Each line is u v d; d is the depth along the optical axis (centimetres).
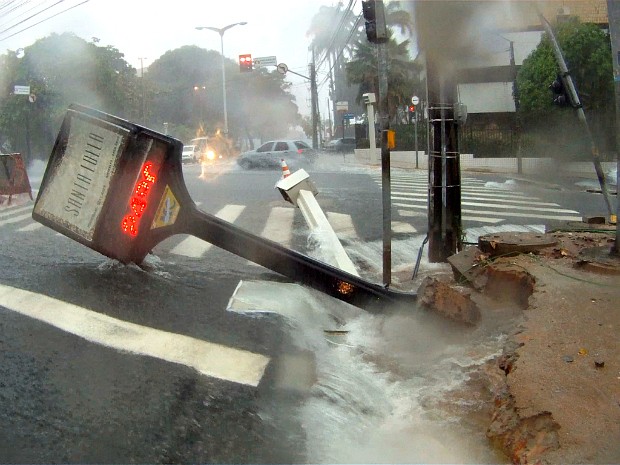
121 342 436
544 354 379
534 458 287
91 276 567
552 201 1506
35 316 463
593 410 314
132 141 528
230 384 395
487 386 388
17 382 364
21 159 1377
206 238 554
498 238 634
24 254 657
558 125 2447
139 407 353
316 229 859
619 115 579
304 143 3000
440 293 486
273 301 561
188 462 310
